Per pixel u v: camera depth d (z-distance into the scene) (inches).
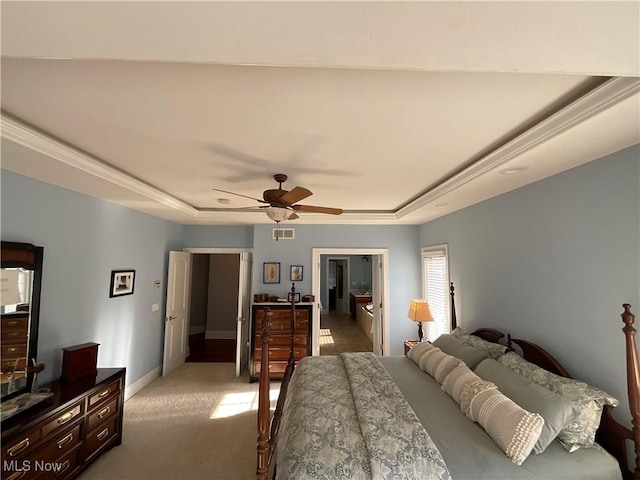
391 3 31.7
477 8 32.7
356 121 75.1
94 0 30.7
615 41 37.9
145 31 36.1
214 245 226.8
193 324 297.4
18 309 100.3
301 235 216.8
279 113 71.2
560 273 96.8
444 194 128.3
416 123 75.9
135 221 167.5
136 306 169.2
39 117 73.5
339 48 39.7
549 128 70.9
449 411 88.0
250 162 103.9
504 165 91.0
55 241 116.0
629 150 76.5
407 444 69.0
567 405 72.9
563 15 33.6
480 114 71.3
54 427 89.7
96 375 115.6
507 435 69.7
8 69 54.7
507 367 97.8
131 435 125.7
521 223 115.0
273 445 84.5
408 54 41.1
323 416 83.1
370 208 187.0
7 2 30.9
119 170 111.9
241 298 204.4
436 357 119.3
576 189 91.4
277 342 192.1
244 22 34.7
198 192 145.0
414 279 216.7
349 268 460.4
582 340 88.5
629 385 68.7
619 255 78.6
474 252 147.2
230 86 60.3
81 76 57.1
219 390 172.2
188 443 120.5
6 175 98.3
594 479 66.1
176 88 61.1
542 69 45.0
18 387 98.3
